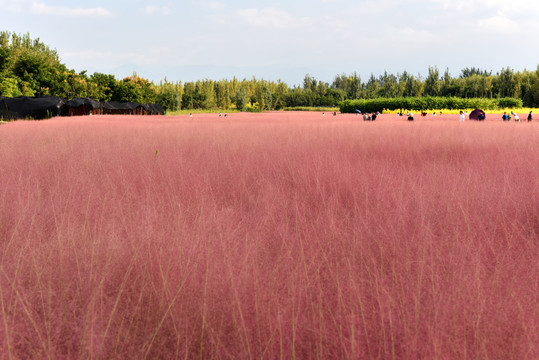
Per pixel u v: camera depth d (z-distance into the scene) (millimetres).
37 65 57219
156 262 2404
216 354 1706
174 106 108000
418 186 4625
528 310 1902
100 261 2484
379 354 1675
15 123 20594
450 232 3100
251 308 1943
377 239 2891
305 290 2115
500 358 1664
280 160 6676
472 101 64688
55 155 7383
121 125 19016
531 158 6621
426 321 1832
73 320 1904
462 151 7836
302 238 3027
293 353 1671
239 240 2912
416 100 63188
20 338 1778
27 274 2322
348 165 5973
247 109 131250
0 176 5484
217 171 5836
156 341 1790
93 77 69000
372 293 2107
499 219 3375
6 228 3221
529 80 103062
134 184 5074
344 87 178875
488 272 2365
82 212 3732
